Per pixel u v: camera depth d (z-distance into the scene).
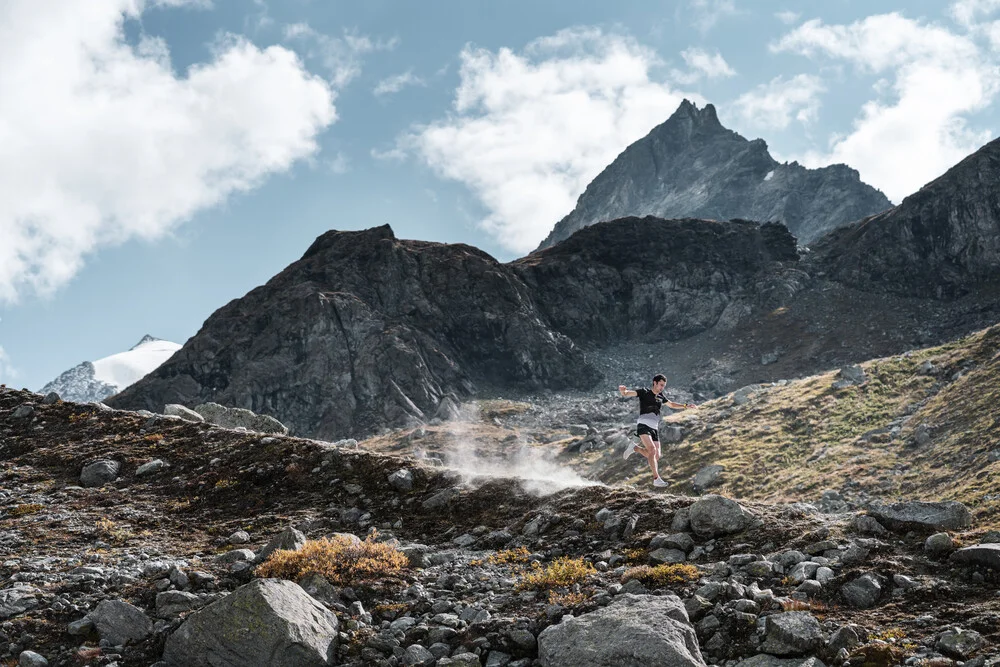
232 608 12.97
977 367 70.69
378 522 20.69
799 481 57.50
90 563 18.22
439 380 189.25
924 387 73.88
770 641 11.22
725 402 89.38
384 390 181.00
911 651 10.44
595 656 11.01
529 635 12.40
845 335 195.50
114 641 14.03
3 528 21.05
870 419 69.06
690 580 13.57
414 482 22.42
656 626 11.17
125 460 26.55
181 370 197.00
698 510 16.12
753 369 187.62
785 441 68.44
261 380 189.00
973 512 32.53
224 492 23.66
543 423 152.75
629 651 10.82
